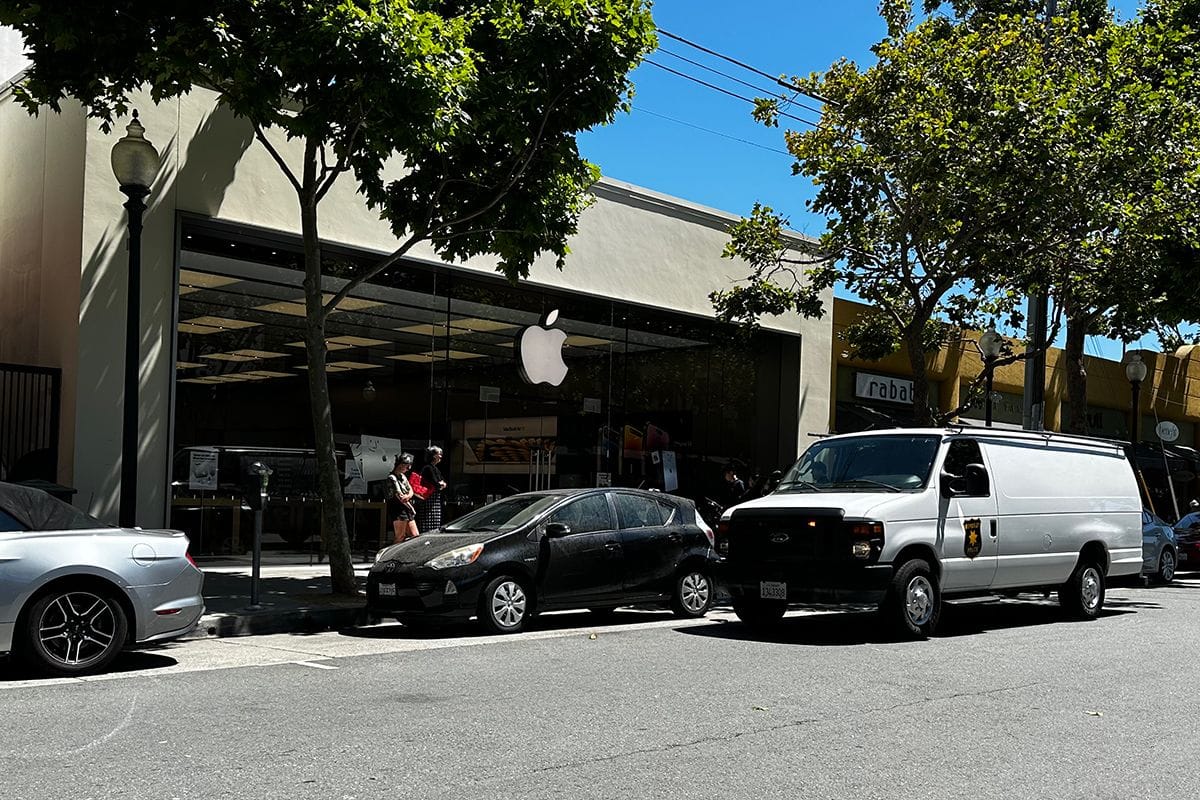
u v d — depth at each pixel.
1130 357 32.75
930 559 11.01
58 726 6.29
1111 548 13.34
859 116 16.11
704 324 21.08
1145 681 8.42
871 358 20.34
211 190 14.44
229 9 10.71
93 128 13.58
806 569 10.61
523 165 12.51
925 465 11.28
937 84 15.76
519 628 11.11
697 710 7.01
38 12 10.17
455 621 11.55
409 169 16.41
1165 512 32.28
